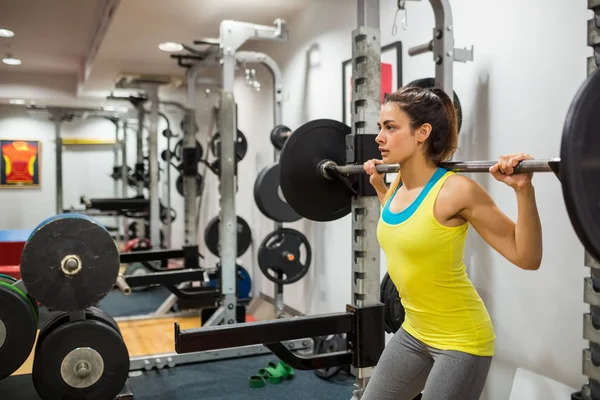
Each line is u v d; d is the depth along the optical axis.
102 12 4.17
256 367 3.09
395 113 1.33
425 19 2.53
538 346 1.99
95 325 2.35
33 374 2.29
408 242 1.28
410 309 1.37
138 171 6.13
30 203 7.45
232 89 3.31
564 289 1.89
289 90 3.94
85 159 7.66
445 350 1.29
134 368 3.00
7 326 2.20
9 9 4.08
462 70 2.32
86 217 2.31
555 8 1.90
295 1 3.52
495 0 2.14
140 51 4.64
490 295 2.20
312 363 1.92
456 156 2.35
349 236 3.20
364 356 1.95
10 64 6.05
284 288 4.05
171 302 4.26
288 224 4.03
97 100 6.98
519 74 2.04
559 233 1.90
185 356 3.13
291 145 2.02
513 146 2.08
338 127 2.12
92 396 2.35
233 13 3.74
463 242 1.28
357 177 1.96
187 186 4.17
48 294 2.23
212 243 4.03
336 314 1.96
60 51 5.46
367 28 1.93
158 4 3.50
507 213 2.12
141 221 6.47
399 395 1.42
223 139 3.30
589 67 1.33
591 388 1.33
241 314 3.41
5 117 7.30
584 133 0.89
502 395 2.15
